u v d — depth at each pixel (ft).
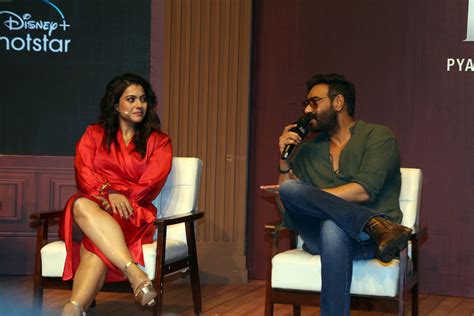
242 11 17.66
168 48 17.87
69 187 18.42
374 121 17.17
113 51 18.22
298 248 13.41
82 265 12.09
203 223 18.02
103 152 13.62
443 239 16.80
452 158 16.69
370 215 11.00
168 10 17.81
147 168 13.57
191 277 14.16
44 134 18.43
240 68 17.74
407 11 16.85
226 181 17.95
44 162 18.39
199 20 17.76
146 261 12.36
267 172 18.08
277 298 11.76
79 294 11.84
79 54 18.33
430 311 15.14
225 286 17.58
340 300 10.92
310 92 12.84
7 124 18.44
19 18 18.42
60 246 12.81
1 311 14.12
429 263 16.93
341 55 17.33
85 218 12.16
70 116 18.39
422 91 16.83
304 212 11.51
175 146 17.97
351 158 12.52
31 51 18.39
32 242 18.48
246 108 17.75
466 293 16.69
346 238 11.05
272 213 18.11
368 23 17.12
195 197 14.35
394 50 16.97
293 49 17.70
